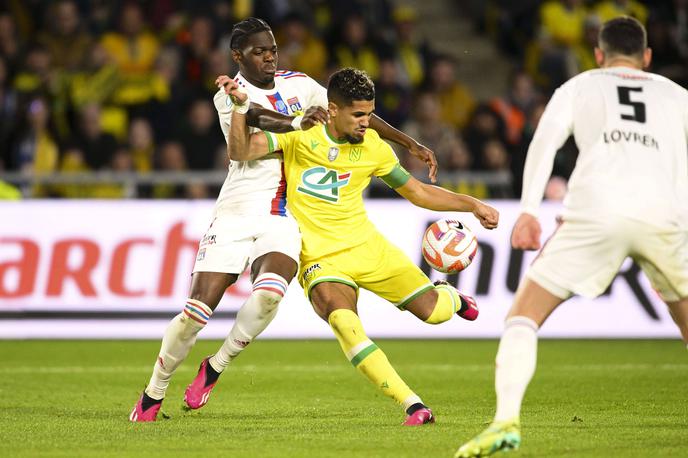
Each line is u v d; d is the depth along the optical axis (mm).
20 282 40781
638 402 25234
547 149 17312
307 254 21844
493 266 41594
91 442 18859
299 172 21766
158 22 55500
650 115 17594
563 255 17141
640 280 41656
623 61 18297
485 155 49375
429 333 41406
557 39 59406
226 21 56000
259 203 21875
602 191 17062
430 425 20859
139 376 31047
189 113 49969
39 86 51281
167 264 41094
